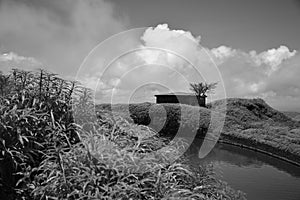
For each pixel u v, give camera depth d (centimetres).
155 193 241
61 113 307
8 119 262
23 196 253
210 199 261
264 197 465
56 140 266
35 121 279
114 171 247
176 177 284
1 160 261
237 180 555
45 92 306
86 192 232
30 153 276
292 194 486
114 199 224
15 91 299
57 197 231
